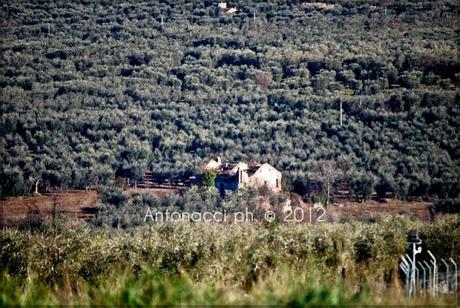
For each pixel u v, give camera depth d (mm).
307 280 25125
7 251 50656
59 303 20906
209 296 18672
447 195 85375
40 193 83688
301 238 48875
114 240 51562
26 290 24891
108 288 23172
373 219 77250
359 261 49594
